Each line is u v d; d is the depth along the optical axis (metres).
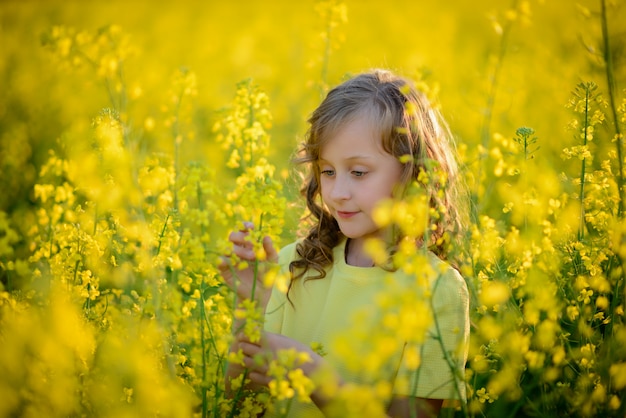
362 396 1.31
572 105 2.23
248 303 1.53
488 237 2.00
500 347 1.86
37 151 3.54
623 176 1.87
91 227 2.10
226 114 2.35
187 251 1.72
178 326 1.90
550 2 6.60
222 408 1.76
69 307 1.80
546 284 1.99
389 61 6.70
